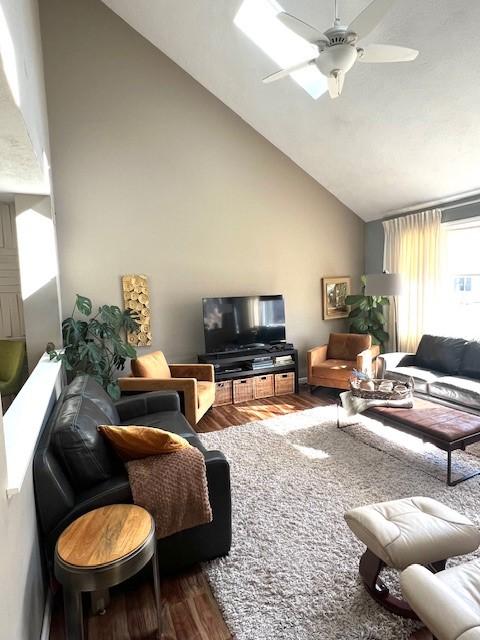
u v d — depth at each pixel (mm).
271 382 4969
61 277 4215
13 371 3922
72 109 4129
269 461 3066
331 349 5301
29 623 1360
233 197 4988
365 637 1537
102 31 4184
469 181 4191
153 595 1806
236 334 4855
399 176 4617
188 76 4613
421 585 1163
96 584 1298
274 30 3662
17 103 1671
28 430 1720
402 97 3535
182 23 3914
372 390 3275
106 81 4238
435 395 3789
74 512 1665
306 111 4281
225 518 1980
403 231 5164
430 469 2902
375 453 3189
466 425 2752
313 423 3922
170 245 4672
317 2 3070
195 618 1672
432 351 4375
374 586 1703
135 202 4457
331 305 5773
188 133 4664
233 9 3479
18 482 1191
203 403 3840
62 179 4137
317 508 2414
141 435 1869
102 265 4363
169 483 1780
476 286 4461
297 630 1575
